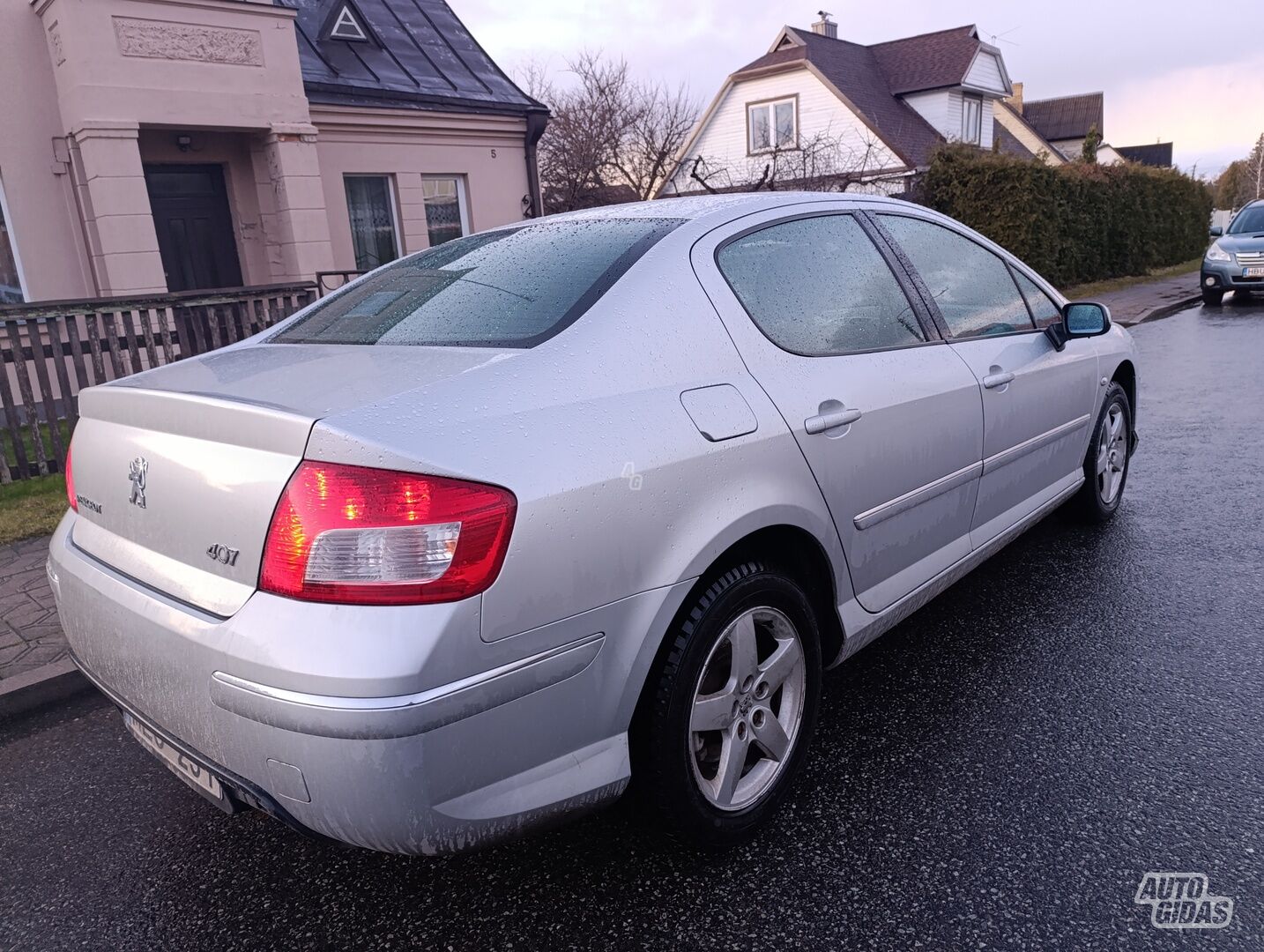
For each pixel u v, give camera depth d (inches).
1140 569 156.6
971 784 99.7
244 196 414.0
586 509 72.4
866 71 1139.9
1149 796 95.3
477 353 80.7
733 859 90.0
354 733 62.6
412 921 85.0
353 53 495.2
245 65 379.9
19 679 131.3
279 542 66.2
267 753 65.8
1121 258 842.2
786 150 859.4
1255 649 125.5
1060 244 681.6
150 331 264.5
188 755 74.3
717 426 84.4
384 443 65.6
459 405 71.4
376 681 62.4
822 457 95.0
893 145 984.3
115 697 84.2
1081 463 165.0
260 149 406.6
